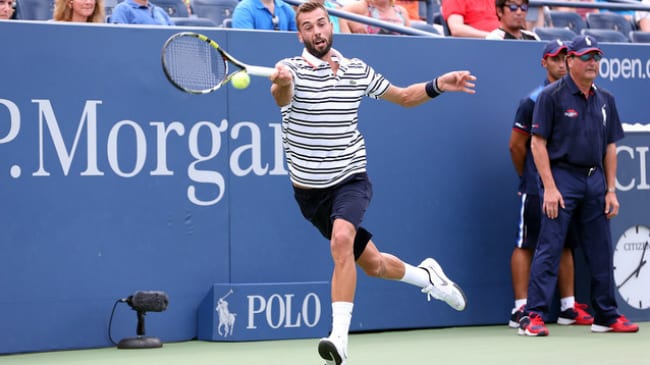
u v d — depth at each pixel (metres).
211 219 17.38
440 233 19.09
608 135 18.55
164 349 16.42
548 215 18.03
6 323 16.08
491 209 19.50
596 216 18.34
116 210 16.75
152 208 16.98
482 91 19.45
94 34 16.62
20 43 16.16
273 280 17.80
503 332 18.55
